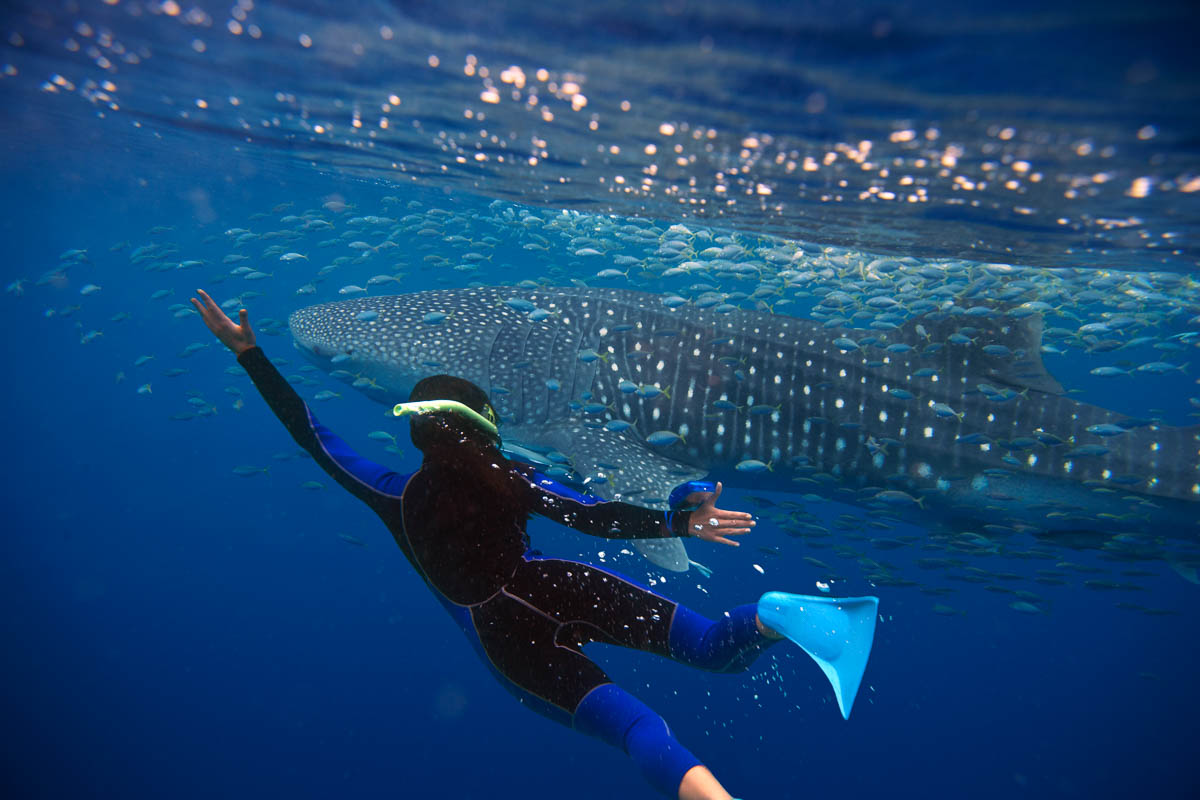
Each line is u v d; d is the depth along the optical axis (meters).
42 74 7.23
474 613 2.45
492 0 3.52
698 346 7.23
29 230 53.88
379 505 2.52
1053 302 9.97
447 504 2.35
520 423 7.32
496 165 7.61
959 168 4.83
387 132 7.25
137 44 5.56
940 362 6.82
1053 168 4.49
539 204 9.62
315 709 17.84
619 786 15.24
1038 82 3.23
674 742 2.04
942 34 2.92
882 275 9.46
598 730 2.25
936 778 17.75
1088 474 6.34
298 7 4.16
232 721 17.53
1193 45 2.67
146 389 11.23
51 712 17.89
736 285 30.61
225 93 6.84
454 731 16.86
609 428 6.77
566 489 2.53
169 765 16.09
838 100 3.89
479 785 15.21
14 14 5.28
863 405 6.92
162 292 12.14
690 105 4.48
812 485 7.30
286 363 9.25
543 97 4.94
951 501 6.89
